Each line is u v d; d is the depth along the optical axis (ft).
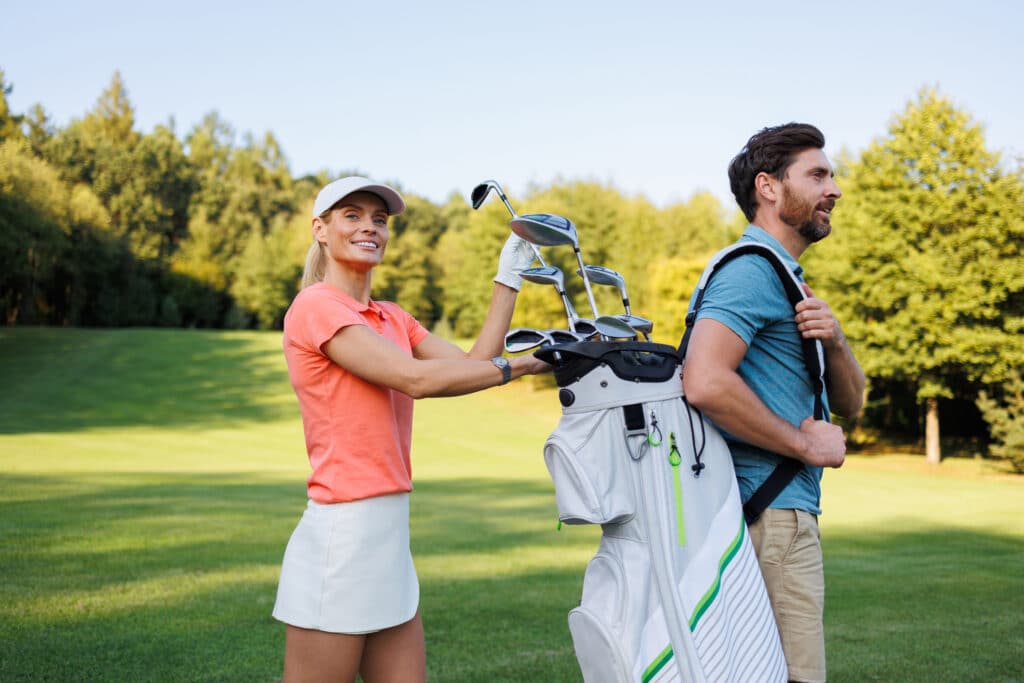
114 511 30.42
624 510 6.51
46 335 148.77
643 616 6.36
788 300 7.18
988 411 74.13
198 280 219.00
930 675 13.01
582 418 6.65
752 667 6.51
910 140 77.51
